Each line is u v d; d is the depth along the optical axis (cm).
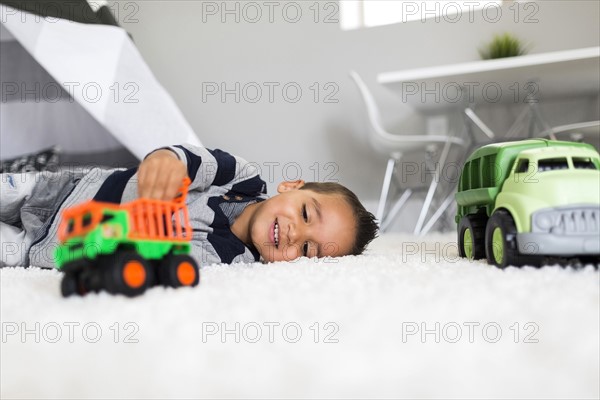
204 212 95
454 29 286
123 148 210
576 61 199
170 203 59
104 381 37
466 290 52
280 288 55
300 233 97
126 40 162
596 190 72
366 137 302
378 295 50
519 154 80
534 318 42
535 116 249
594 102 258
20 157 191
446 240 182
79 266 51
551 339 39
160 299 49
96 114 146
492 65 208
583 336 39
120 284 49
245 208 103
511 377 35
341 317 43
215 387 35
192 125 340
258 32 327
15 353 40
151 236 55
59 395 38
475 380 35
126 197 92
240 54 331
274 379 35
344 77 308
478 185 91
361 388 35
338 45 310
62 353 39
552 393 35
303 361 36
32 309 47
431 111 283
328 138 311
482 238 88
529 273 65
